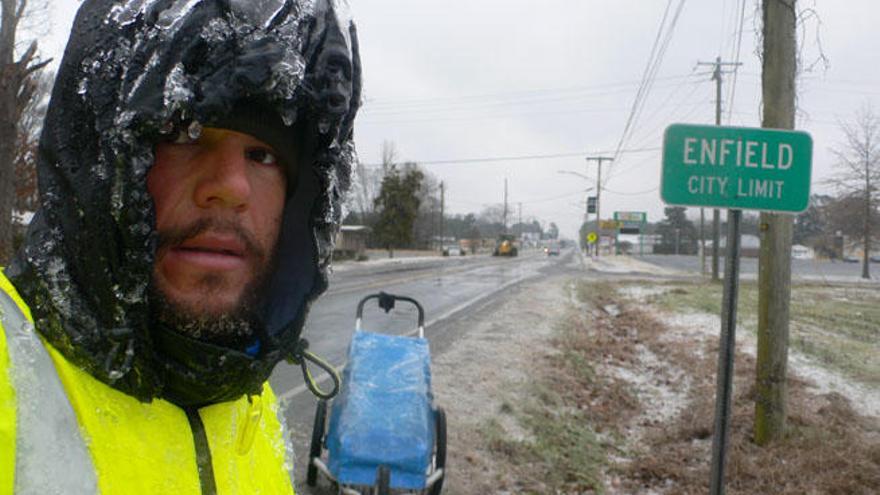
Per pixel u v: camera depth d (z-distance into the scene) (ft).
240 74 2.41
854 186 116.06
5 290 2.34
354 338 14.20
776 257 19.10
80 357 2.41
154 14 2.41
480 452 17.57
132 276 2.39
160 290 2.56
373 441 11.87
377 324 41.78
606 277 110.22
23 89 26.89
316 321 42.27
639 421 23.02
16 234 38.19
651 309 57.11
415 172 190.60
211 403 3.00
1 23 26.53
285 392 22.33
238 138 2.63
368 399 12.56
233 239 2.66
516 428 20.04
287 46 2.55
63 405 2.27
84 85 2.40
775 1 18.43
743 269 145.07
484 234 444.96
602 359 34.04
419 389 13.04
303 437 17.56
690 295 69.72
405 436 12.01
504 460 17.33
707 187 12.24
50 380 2.27
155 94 2.31
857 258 227.40
